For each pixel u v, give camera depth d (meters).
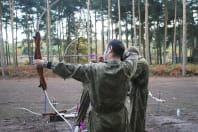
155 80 29.56
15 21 54.06
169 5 49.25
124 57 3.53
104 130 3.29
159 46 53.97
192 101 15.11
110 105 3.25
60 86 24.22
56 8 53.50
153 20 51.44
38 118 10.99
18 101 15.72
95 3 50.97
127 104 3.74
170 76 34.31
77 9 54.94
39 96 17.77
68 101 15.35
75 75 3.19
